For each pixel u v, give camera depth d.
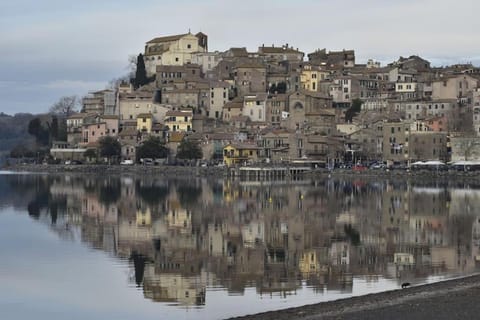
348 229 114.25
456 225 119.19
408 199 172.25
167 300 66.31
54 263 84.00
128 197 181.75
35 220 128.25
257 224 121.56
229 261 85.12
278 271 78.75
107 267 81.62
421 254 89.19
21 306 65.19
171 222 124.81
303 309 55.66
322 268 80.06
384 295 59.78
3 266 81.94
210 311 62.28
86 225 120.56
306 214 137.75
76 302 66.12
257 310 61.94
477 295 58.25
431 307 54.56
